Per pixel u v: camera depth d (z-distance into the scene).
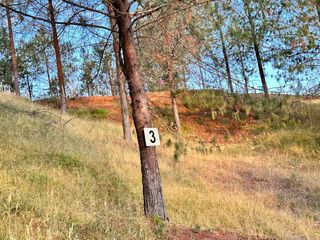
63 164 7.56
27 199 4.85
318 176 11.77
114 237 4.20
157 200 5.36
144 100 5.51
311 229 6.84
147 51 6.09
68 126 12.67
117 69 7.06
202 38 5.66
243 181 11.19
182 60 5.99
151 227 5.00
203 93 6.06
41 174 6.33
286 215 7.60
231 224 6.56
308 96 6.77
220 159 13.73
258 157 14.98
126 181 8.01
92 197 6.09
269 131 17.16
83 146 10.09
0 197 4.66
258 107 5.95
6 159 6.68
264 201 8.90
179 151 8.39
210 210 7.17
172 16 5.45
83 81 7.18
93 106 22.33
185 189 8.59
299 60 7.03
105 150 10.70
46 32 6.38
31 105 15.85
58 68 11.84
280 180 11.42
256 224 6.70
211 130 18.33
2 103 13.61
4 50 20.91
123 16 5.40
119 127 17.39
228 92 5.94
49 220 4.29
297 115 6.72
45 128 10.32
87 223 4.54
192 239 4.96
